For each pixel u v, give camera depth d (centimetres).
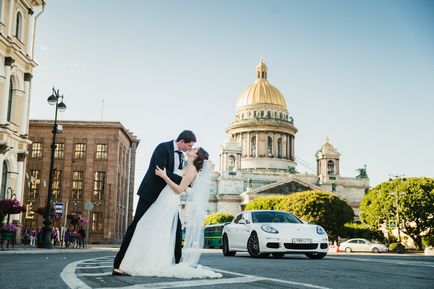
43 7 3506
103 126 5925
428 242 6112
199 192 747
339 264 1117
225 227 1778
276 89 12538
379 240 6606
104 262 1121
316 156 11225
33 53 3416
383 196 6391
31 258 1437
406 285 634
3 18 2955
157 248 685
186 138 722
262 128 11706
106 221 5772
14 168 3125
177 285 567
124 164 6662
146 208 697
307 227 1509
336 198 7294
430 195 6091
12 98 3156
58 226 5669
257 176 10938
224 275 729
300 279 696
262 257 1544
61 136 5900
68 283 583
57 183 5819
